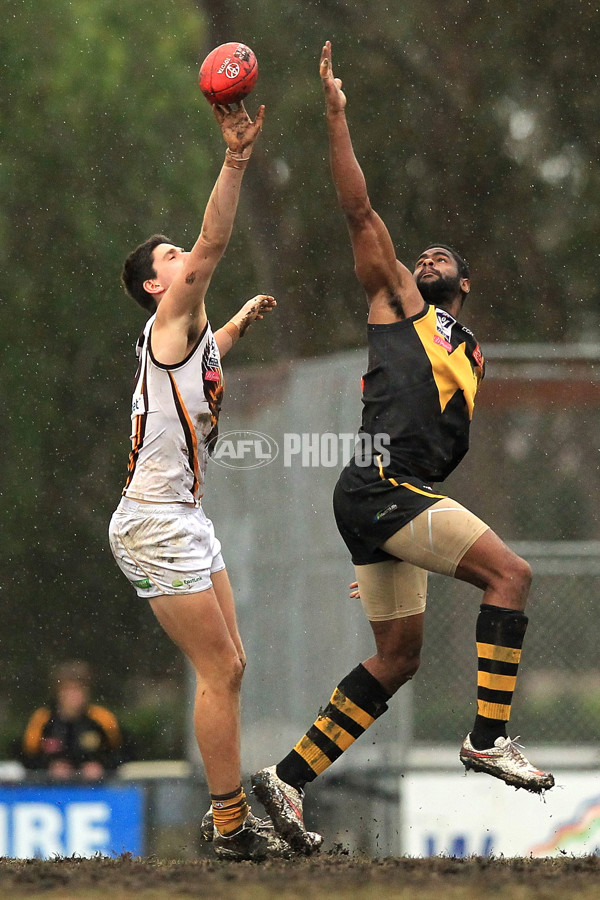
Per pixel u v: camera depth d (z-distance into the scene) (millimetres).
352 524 15844
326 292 57406
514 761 14969
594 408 31359
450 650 29453
